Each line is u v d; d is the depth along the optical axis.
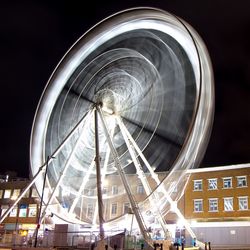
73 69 29.89
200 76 23.95
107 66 31.59
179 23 25.33
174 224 49.66
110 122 30.52
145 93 30.73
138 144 30.66
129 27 29.56
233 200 48.94
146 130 30.12
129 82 31.50
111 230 28.92
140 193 47.16
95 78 31.02
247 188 48.66
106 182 43.03
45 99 29.45
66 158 30.31
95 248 24.78
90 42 29.45
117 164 27.02
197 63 25.28
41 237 35.62
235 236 46.69
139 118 30.91
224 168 51.12
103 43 30.25
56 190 28.72
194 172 52.72
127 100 31.30
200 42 25.56
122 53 31.55
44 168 30.02
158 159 29.03
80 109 31.22
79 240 30.77
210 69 25.97
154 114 29.53
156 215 28.84
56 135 30.16
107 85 30.86
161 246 22.86
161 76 29.33
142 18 28.42
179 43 27.39
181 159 23.41
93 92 30.61
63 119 30.72
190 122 25.14
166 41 28.73
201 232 48.69
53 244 31.36
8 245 34.25
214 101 25.88
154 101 29.78
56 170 30.47
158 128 29.09
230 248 43.56
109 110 30.05
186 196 51.72
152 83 30.11
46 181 31.03
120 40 30.75
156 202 27.61
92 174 32.41
